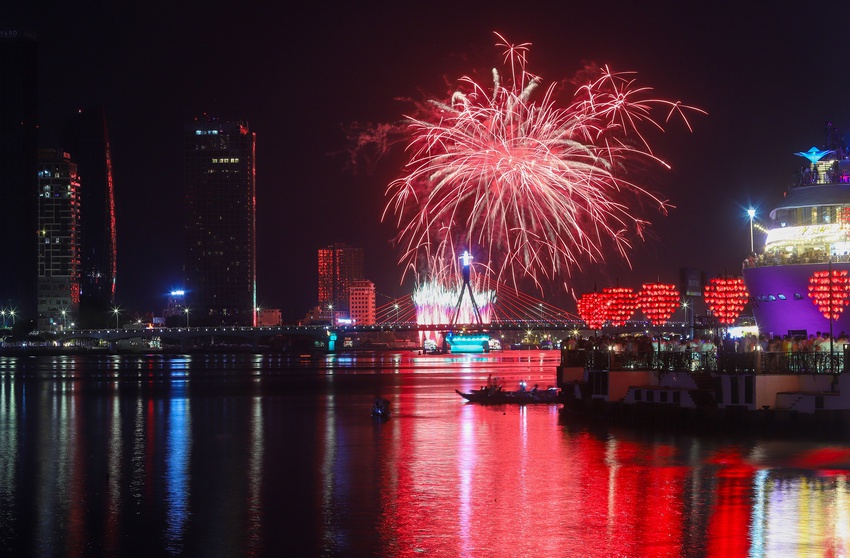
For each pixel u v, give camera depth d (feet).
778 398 219.82
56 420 299.99
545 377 557.33
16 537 137.69
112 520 147.13
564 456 199.21
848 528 135.64
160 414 319.06
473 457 201.57
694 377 234.38
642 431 235.20
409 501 156.97
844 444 205.98
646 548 126.82
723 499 154.40
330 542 132.46
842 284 245.04
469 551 127.03
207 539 135.23
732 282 262.67
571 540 131.13
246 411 328.08
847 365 213.46
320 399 385.09
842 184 288.92
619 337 285.64
